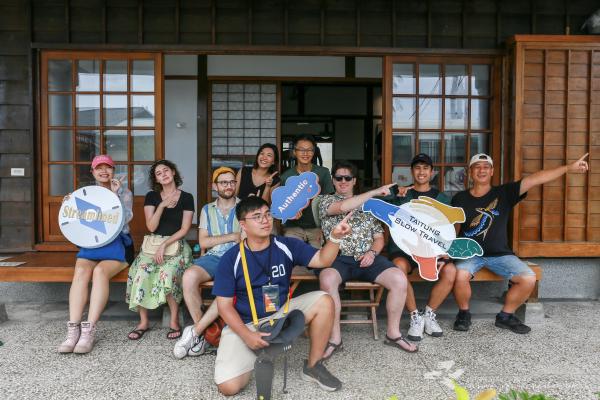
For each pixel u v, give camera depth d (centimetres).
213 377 260
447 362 278
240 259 244
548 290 405
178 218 325
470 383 252
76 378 258
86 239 307
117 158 419
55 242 408
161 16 404
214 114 648
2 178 405
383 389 246
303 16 409
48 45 396
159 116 409
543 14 416
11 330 332
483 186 341
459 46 416
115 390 245
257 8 407
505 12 416
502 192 337
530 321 346
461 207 344
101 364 276
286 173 365
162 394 241
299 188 318
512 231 396
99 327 338
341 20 411
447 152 424
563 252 397
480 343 308
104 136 416
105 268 306
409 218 317
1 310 349
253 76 638
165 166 322
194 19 405
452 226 316
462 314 334
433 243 315
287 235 362
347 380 256
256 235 238
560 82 396
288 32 408
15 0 399
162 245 313
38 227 407
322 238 332
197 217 644
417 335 312
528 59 395
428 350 297
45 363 277
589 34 405
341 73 642
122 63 410
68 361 280
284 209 319
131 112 414
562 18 418
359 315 347
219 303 238
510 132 404
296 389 246
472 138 425
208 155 646
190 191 648
